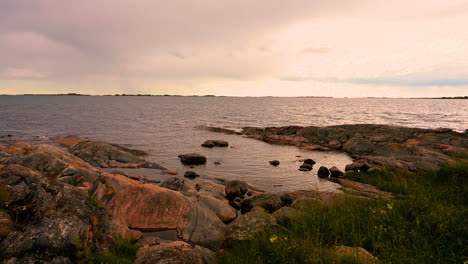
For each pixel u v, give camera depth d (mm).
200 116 76125
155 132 40969
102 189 9570
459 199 8867
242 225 7855
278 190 15492
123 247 6023
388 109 119625
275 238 5480
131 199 9297
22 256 4531
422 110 112375
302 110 109875
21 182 7930
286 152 28859
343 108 127438
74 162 13672
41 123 49406
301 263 5070
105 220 6531
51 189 6555
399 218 6707
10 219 5246
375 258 4957
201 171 19766
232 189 13672
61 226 5195
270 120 66438
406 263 4785
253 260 5582
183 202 9586
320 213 7984
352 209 8078
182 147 29672
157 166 20328
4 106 109125
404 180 13328
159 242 7285
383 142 29312
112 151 21500
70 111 85000
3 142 29062
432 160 19000
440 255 4988
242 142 35000
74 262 4910
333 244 6219
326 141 33969
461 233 5855
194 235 8422
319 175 19234
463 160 16766
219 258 6562
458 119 70438
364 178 16391
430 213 6750
